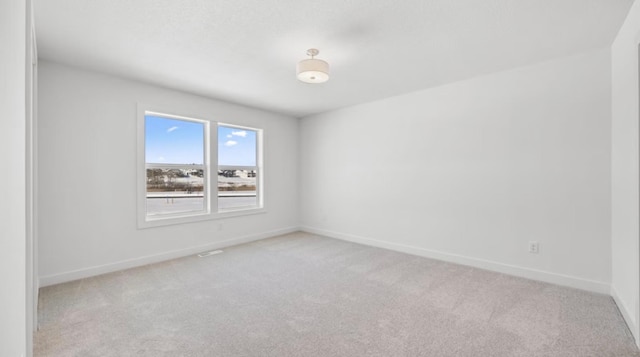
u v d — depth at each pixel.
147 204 3.77
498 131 3.29
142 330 2.06
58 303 2.48
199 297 2.63
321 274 3.23
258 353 1.81
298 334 2.02
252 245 4.55
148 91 3.62
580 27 2.29
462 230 3.60
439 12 2.07
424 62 3.00
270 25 2.25
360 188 4.71
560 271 2.90
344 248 4.38
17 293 1.09
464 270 3.36
